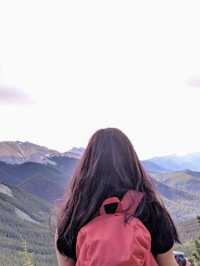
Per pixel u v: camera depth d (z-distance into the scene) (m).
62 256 1.21
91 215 1.18
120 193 1.19
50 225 1.27
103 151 1.25
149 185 1.23
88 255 1.10
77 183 1.23
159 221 1.16
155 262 1.14
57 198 1.28
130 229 1.11
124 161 1.24
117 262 1.06
